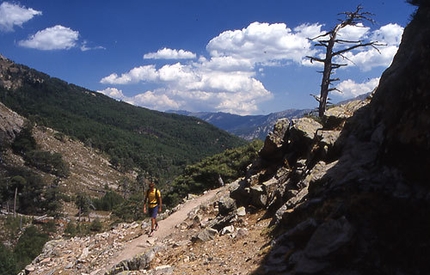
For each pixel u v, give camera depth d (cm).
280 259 693
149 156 19462
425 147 609
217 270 781
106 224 6412
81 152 15850
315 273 590
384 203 621
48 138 15312
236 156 2617
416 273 534
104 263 1156
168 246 1091
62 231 7381
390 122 730
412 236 564
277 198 1016
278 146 1263
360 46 1766
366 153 827
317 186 823
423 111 637
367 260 575
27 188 9269
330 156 979
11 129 12938
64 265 1266
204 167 2636
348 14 1781
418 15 894
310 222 693
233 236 951
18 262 4109
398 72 819
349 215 648
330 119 1126
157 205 1327
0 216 7825
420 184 611
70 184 12069
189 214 1396
